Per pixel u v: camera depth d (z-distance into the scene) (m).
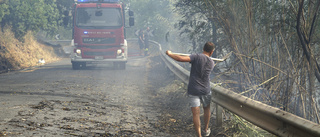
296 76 6.30
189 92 5.41
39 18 24.08
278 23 7.17
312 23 6.32
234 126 5.90
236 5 7.79
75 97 8.72
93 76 14.12
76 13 16.86
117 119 6.60
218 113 6.11
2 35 21.78
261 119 4.57
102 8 16.94
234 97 5.29
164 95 10.08
